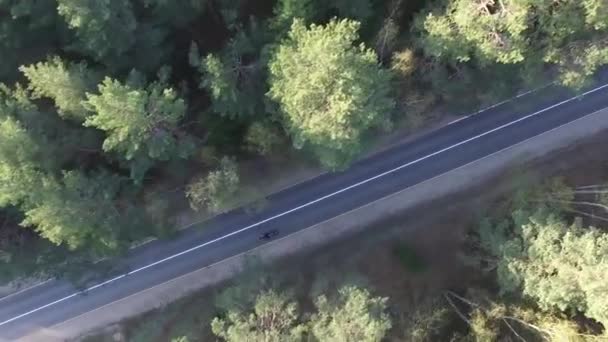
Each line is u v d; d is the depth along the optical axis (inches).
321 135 1236.5
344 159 1368.1
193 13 1369.3
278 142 1503.4
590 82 1413.6
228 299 1453.0
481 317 1497.3
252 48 1366.9
